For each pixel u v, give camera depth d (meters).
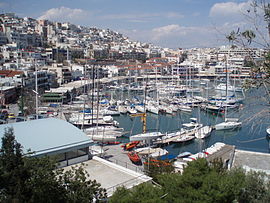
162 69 183.12
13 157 12.72
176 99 93.81
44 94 95.12
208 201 14.07
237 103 90.62
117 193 15.51
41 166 14.61
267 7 11.17
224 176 16.88
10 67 113.62
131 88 120.75
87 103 90.12
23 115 67.00
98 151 41.06
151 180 22.67
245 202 16.67
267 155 33.31
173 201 15.12
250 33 11.52
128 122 74.44
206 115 82.94
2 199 11.67
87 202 14.74
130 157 40.59
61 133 26.81
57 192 13.99
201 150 46.19
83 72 150.00
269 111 11.91
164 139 54.38
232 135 62.72
